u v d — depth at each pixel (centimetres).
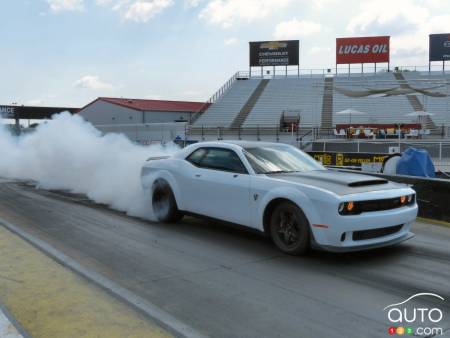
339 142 2330
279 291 471
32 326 383
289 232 591
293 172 656
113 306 428
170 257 591
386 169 1186
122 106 6372
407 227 604
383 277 516
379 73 5022
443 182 852
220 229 748
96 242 665
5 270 527
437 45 5022
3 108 5166
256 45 5600
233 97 5122
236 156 677
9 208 935
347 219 534
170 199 772
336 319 405
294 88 5066
